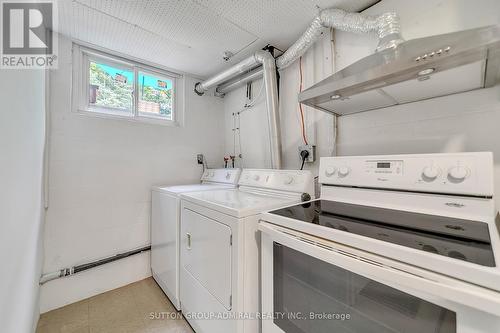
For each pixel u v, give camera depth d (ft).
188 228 4.99
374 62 3.43
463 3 3.79
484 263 1.75
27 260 3.59
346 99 4.16
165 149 7.83
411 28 4.35
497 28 2.24
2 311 2.57
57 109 5.81
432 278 1.83
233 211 3.67
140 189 7.24
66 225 5.90
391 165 3.75
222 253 3.89
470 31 2.44
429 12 4.14
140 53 6.93
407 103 4.39
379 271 2.11
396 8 4.54
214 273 4.09
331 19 4.72
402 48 3.18
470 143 3.69
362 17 4.35
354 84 3.38
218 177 7.69
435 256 1.88
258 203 4.20
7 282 2.74
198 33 5.95
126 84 7.35
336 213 3.51
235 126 8.86
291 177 5.18
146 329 4.96
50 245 5.64
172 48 6.68
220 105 9.41
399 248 2.08
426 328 1.99
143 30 5.79
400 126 4.49
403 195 3.62
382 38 3.95
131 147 7.08
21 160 3.38
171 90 8.34
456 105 3.83
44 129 5.00
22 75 3.58
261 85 7.66
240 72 7.06
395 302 2.21
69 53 6.07
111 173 6.68
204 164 8.82
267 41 6.35
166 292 6.16
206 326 4.31
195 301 4.67
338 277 2.74
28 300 3.62
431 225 2.79
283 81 6.86
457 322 1.77
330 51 5.60
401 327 2.17
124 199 6.91
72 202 6.00
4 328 2.63
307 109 6.17
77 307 5.72
